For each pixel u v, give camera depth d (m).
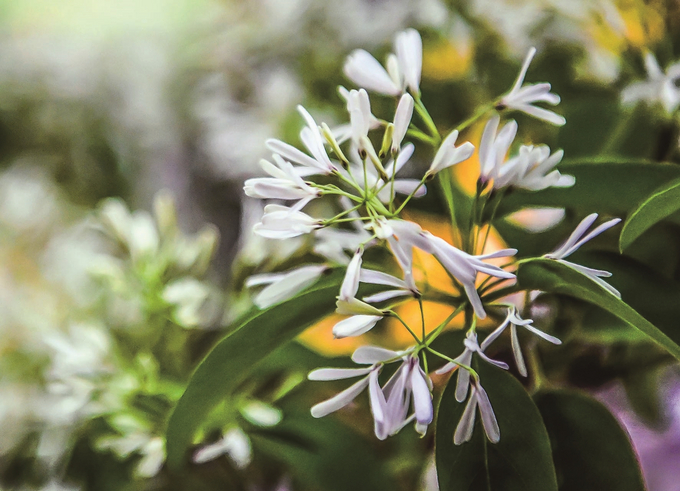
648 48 0.46
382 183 0.40
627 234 0.39
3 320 0.53
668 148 0.45
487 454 0.39
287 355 0.44
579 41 0.48
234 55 0.67
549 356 0.45
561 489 0.40
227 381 0.41
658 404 0.46
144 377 0.46
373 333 0.47
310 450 0.45
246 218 0.48
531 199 0.41
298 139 0.54
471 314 0.40
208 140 0.67
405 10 0.52
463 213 0.44
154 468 0.44
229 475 0.47
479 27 0.50
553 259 0.38
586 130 0.46
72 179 0.85
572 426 0.40
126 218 0.48
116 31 1.04
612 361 0.45
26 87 0.90
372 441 0.46
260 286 0.47
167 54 0.92
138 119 0.87
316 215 0.48
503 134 0.39
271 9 0.64
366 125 0.37
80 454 0.48
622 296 0.40
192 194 0.76
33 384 0.52
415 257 0.41
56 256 0.61
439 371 0.38
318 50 0.55
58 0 1.06
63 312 0.54
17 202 0.69
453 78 0.50
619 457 0.40
